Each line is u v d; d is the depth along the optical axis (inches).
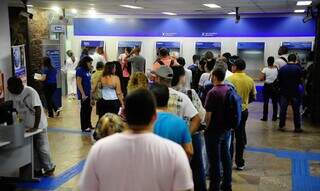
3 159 181.0
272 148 260.8
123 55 440.1
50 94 366.3
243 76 192.7
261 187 187.0
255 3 368.5
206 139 161.8
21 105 188.9
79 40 556.7
